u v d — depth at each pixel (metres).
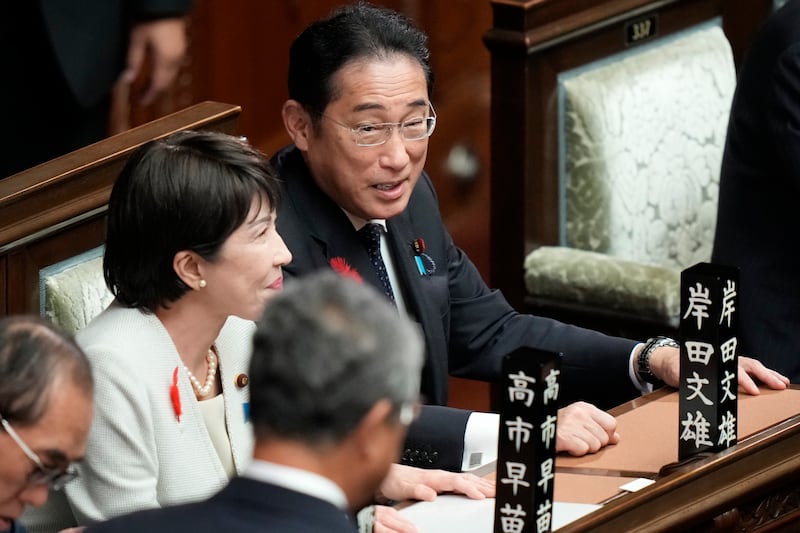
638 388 11.23
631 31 15.55
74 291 10.67
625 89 15.36
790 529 9.46
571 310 14.91
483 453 10.26
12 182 10.48
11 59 15.74
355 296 6.12
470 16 22.28
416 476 9.34
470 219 21.69
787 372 13.16
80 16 15.94
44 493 7.12
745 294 13.37
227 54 20.89
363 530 8.36
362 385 6.02
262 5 21.08
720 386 9.04
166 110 20.12
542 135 15.04
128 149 11.02
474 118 22.31
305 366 6.01
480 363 11.95
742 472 9.03
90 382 7.08
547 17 14.78
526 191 15.02
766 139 13.21
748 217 13.48
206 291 9.04
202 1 20.42
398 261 11.43
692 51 15.98
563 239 15.41
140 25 16.50
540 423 7.96
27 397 6.84
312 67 10.69
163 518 6.21
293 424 6.07
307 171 11.17
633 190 15.52
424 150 10.90
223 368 9.55
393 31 10.69
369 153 10.68
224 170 8.85
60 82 15.98
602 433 9.65
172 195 8.79
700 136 16.03
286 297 6.15
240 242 8.94
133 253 8.94
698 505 8.74
